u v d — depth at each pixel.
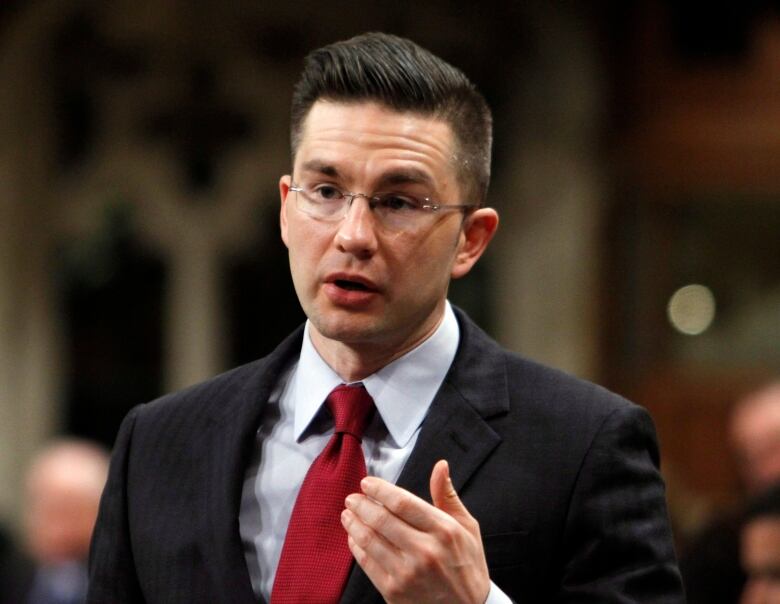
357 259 6.68
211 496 7.05
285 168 27.58
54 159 27.52
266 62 27.36
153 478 7.34
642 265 26.14
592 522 6.77
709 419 25.81
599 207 26.41
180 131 27.45
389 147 6.75
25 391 27.41
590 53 26.27
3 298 27.14
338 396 7.15
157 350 27.95
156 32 27.05
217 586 6.80
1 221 27.08
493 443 6.96
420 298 6.87
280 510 7.04
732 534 13.43
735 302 25.98
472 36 26.67
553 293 26.70
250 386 7.41
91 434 27.78
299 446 7.20
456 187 6.98
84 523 17.09
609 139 26.23
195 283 27.81
